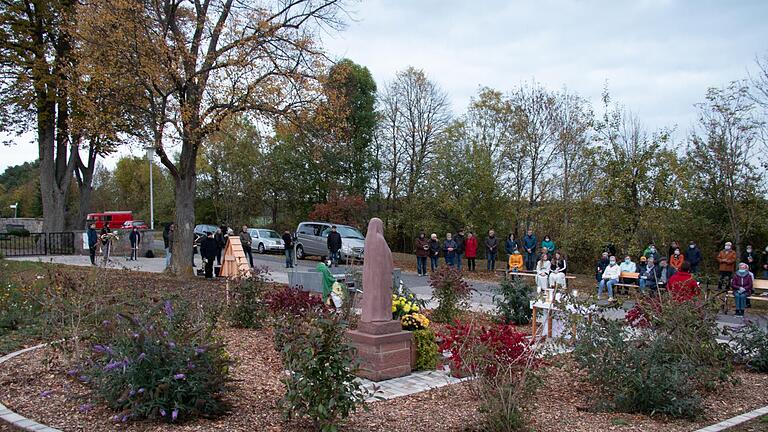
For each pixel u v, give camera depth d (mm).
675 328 7277
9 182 88562
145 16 16172
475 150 28781
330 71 18859
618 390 6367
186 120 16422
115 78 15938
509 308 11922
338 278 14859
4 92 25344
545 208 25875
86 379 5465
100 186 62062
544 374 7438
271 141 27656
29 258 25250
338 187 39750
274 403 5961
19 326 9828
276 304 9172
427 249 24250
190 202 19312
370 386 7160
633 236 21453
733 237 23516
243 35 17203
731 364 7898
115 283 14664
